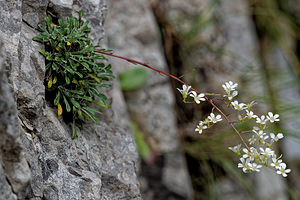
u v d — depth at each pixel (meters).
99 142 2.35
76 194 1.99
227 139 3.60
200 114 3.70
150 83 3.69
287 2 5.08
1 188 1.45
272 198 3.88
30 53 1.92
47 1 2.10
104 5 2.59
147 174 3.59
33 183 1.74
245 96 3.92
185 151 3.69
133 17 3.74
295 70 4.54
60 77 2.06
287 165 4.30
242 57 4.24
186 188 3.68
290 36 4.97
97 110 2.17
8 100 1.50
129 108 3.64
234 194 3.76
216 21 4.23
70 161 2.05
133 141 2.57
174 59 3.96
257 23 4.85
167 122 3.72
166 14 4.05
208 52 4.06
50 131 2.00
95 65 2.10
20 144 1.54
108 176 2.29
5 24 1.84
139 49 3.71
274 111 3.62
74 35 2.01
